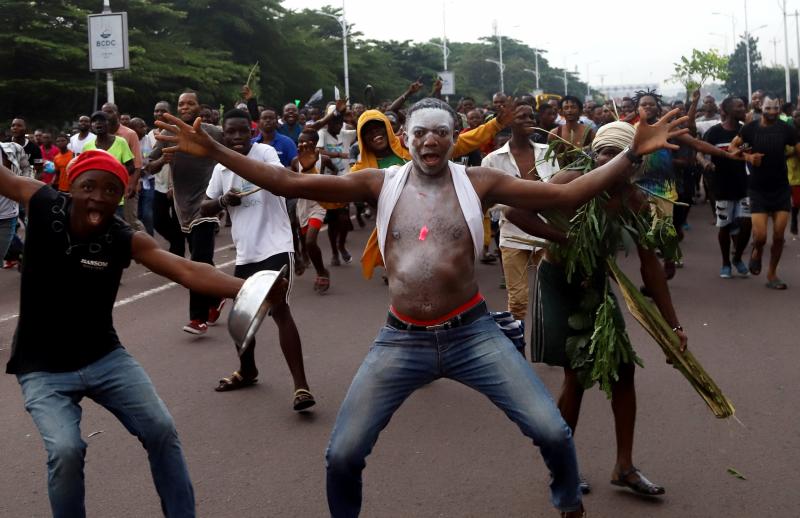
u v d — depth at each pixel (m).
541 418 3.61
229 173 6.29
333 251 11.88
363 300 9.48
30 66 34.69
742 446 5.12
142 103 38.22
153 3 43.25
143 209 13.64
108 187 3.63
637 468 4.83
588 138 8.55
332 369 6.85
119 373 3.77
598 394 6.10
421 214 3.80
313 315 8.79
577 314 4.40
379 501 4.50
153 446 3.76
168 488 3.79
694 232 14.02
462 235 3.78
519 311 6.81
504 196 3.86
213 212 6.31
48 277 3.66
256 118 13.27
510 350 3.77
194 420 5.75
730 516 4.27
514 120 6.86
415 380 3.80
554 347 4.46
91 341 3.75
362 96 63.72
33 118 35.62
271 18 51.31
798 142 9.62
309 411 5.88
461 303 3.79
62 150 15.02
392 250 3.84
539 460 4.98
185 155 7.89
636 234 4.28
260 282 3.43
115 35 17.97
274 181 3.79
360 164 6.76
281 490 4.66
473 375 3.77
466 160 11.55
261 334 8.05
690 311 8.57
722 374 6.52
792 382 6.28
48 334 3.68
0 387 6.59
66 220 3.66
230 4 48.97
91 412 5.92
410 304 3.78
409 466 4.93
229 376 6.71
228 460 5.07
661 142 3.74
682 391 6.15
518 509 4.38
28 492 4.71
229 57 47.50
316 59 55.62
